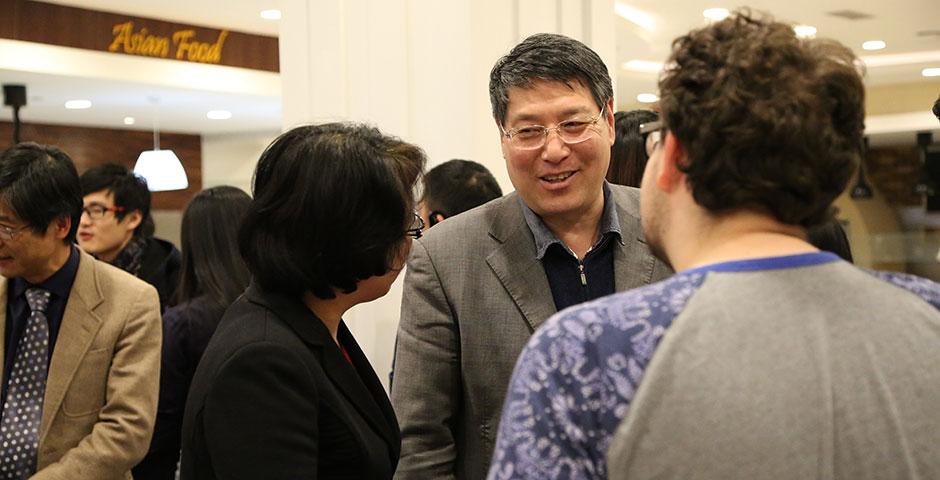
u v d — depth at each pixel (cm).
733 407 90
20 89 889
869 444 91
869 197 1271
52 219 231
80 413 236
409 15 318
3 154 230
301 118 346
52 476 224
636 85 1162
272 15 865
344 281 150
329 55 337
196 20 891
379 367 323
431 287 198
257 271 149
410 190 155
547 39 193
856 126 101
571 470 94
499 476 96
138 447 236
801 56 99
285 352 140
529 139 190
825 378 92
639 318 96
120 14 849
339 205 145
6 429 232
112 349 240
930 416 93
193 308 288
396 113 320
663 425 91
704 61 101
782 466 89
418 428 194
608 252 199
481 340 194
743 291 96
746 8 110
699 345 93
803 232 105
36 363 237
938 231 1314
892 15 838
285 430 136
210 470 138
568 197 192
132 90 917
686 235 104
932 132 1228
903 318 97
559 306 196
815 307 95
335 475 147
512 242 198
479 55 306
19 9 798
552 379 97
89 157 1212
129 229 376
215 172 1332
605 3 333
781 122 96
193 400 141
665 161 105
